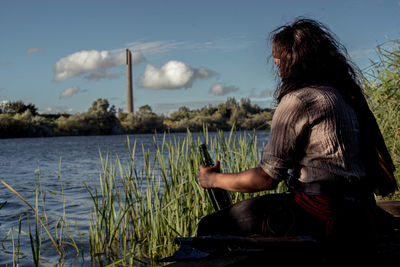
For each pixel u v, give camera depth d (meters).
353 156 1.30
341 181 1.27
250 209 1.46
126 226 3.63
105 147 32.50
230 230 1.50
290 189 1.42
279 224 1.37
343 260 1.28
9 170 13.25
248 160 3.53
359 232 1.27
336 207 1.27
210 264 1.41
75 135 84.50
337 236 1.27
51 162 17.05
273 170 1.35
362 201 1.30
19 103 87.06
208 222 1.56
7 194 7.25
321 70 1.37
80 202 6.18
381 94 3.48
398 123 3.37
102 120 89.19
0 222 4.88
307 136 1.31
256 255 1.40
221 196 1.81
